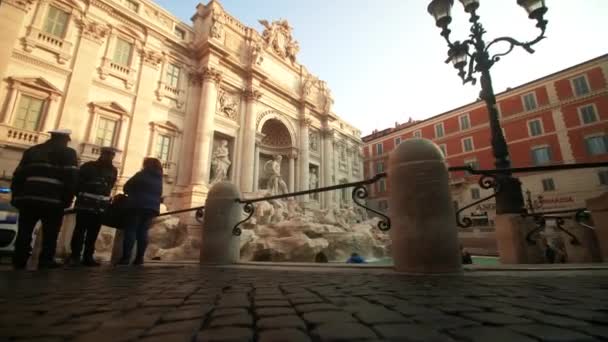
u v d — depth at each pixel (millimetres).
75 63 16734
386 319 1403
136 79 19438
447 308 1620
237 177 24234
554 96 32562
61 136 4676
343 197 40531
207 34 23141
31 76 15164
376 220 34875
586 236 6863
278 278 3162
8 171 13922
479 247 26828
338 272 3744
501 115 36125
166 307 1688
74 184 4598
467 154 38250
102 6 18328
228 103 24734
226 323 1339
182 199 19656
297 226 17609
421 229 3445
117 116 18125
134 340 1088
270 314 1519
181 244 14641
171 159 20344
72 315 1479
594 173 28906
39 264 4406
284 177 31484
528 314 1457
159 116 20328
